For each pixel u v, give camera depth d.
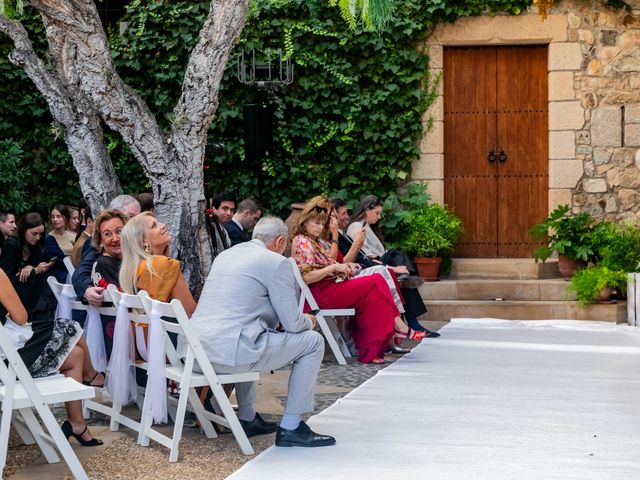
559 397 6.00
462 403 5.82
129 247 5.23
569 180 10.91
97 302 5.40
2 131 11.23
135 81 11.22
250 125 10.12
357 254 8.67
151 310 4.84
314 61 10.97
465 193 11.30
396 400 5.92
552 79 10.93
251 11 10.80
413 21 10.88
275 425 5.19
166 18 11.09
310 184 11.19
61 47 7.00
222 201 8.44
